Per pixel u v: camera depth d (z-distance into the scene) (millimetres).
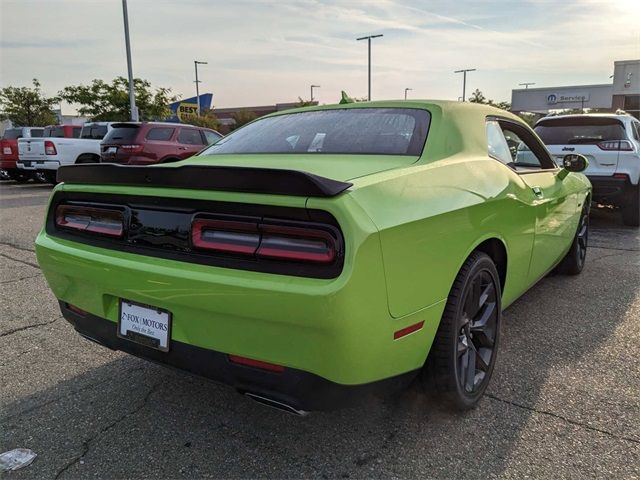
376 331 1901
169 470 2201
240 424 2545
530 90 46469
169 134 12477
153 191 2137
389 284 1914
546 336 3539
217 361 2053
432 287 2170
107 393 2852
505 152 3215
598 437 2381
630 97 37688
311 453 2307
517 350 3312
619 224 8117
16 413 2648
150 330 2207
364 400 2049
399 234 1942
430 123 2732
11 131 17766
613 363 3123
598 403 2674
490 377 2758
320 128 2938
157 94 29391
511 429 2453
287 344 1873
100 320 2434
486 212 2547
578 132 7578
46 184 16547
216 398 2797
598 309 4074
